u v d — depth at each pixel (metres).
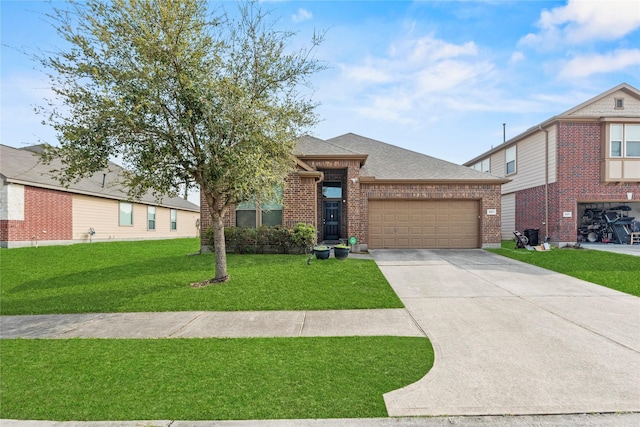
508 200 20.16
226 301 6.80
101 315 6.16
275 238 12.14
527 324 5.36
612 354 4.17
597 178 15.38
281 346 4.53
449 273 9.38
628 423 2.79
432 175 14.78
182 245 17.98
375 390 3.32
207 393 3.28
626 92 15.45
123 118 6.43
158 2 6.53
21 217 14.16
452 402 3.10
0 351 4.47
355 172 13.52
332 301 6.77
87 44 6.52
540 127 16.33
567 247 14.95
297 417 2.88
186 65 6.76
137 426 2.78
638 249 14.05
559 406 3.03
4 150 16.09
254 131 7.40
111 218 19.62
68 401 3.16
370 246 14.48
